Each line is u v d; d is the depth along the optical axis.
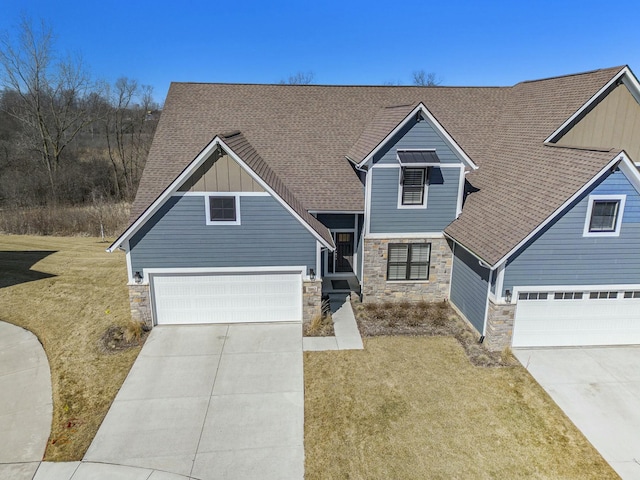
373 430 10.26
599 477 8.93
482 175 17.44
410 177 15.53
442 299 17.02
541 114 17.62
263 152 18.16
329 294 17.42
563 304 13.31
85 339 14.31
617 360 13.05
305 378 12.27
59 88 43.91
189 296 14.88
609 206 12.45
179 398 11.38
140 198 15.38
